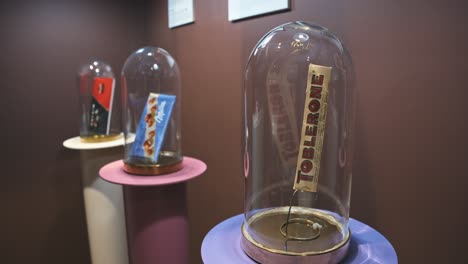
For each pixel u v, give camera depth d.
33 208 1.73
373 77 0.83
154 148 1.02
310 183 0.61
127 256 1.45
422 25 0.73
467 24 0.67
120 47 1.85
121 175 1.00
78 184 1.82
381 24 0.80
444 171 0.73
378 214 0.86
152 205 0.98
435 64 0.72
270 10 1.08
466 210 0.71
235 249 0.65
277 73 0.86
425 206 0.77
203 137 1.50
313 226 0.67
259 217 0.72
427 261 0.78
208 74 1.42
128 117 1.48
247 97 0.98
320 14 0.94
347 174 0.84
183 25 1.55
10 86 1.59
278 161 0.88
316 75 0.60
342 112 0.82
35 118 1.67
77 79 1.73
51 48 1.65
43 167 1.72
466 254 0.71
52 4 1.63
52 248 1.80
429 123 0.74
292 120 0.84
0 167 1.63
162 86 1.53
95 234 1.40
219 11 1.31
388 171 0.83
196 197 1.59
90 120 1.42
